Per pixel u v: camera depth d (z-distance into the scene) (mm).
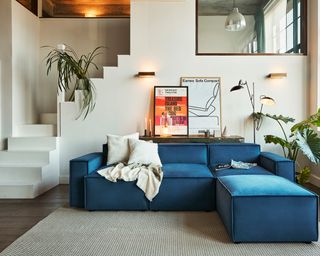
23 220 2873
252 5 4938
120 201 3129
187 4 4699
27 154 4273
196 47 4727
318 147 3707
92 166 3375
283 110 4691
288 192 2361
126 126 4707
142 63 4695
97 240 2379
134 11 4695
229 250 2193
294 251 2182
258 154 3854
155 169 3260
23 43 4801
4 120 4512
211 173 3344
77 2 5582
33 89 5164
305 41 4711
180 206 3135
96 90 4699
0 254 2129
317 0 4438
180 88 4691
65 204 3422
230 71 4711
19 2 4777
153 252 2158
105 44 5473
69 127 4680
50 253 2145
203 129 4680
